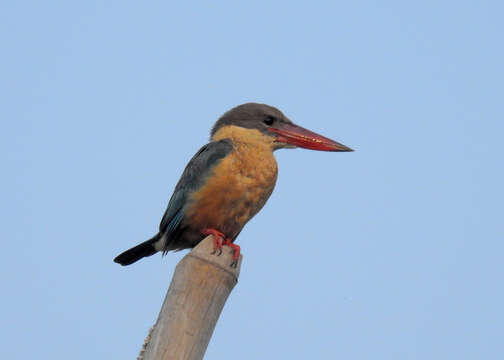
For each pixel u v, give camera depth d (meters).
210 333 7.00
